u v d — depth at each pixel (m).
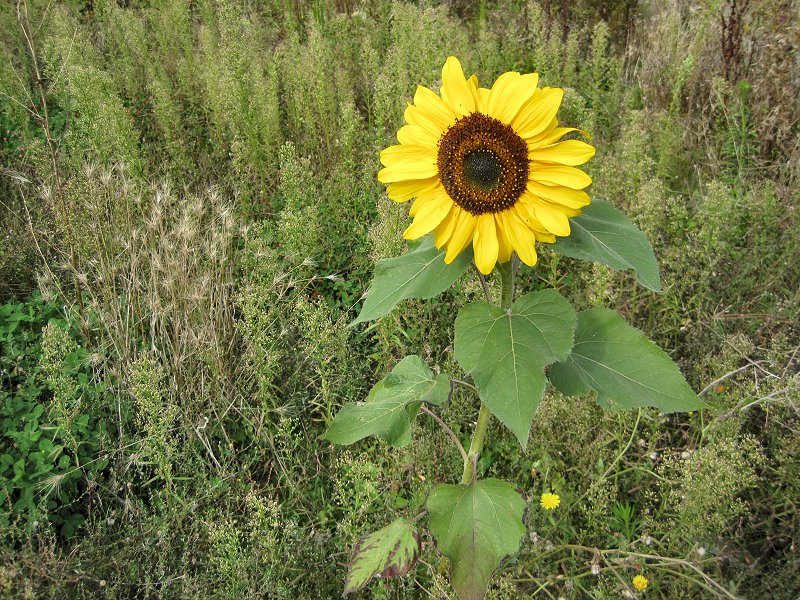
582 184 0.50
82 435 0.96
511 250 0.53
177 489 0.91
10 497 0.89
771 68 1.37
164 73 1.64
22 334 1.11
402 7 1.72
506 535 0.60
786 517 0.83
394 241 1.01
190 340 1.00
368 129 1.56
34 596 0.72
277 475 0.94
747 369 0.91
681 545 0.81
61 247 1.19
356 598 0.80
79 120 1.32
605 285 0.96
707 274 1.03
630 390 0.56
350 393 0.99
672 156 1.40
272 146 1.42
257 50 1.69
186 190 1.23
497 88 0.50
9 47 1.74
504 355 0.50
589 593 0.77
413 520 0.65
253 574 0.77
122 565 0.80
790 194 1.21
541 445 0.90
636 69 1.70
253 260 1.10
